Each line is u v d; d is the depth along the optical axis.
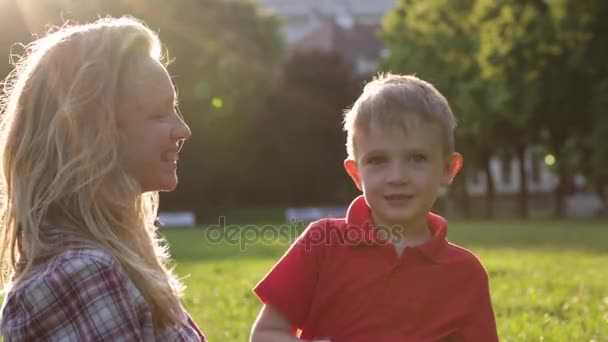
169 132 3.14
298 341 3.49
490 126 46.53
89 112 2.96
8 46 40.81
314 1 123.62
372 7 125.38
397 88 3.69
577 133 45.81
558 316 8.51
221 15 55.69
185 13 52.31
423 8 51.06
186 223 51.88
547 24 38.44
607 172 41.31
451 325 3.62
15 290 2.81
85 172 2.92
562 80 40.19
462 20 48.84
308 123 66.69
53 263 2.79
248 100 56.03
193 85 53.22
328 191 69.12
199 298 10.62
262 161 63.41
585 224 42.28
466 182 58.47
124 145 3.07
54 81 2.98
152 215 3.45
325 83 68.44
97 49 3.01
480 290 3.70
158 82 3.12
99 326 2.74
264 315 3.61
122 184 3.00
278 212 61.97
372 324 3.58
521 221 49.81
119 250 2.93
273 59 62.19
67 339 2.74
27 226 2.90
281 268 3.63
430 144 3.65
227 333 7.68
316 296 3.65
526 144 52.78
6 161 3.05
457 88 48.62
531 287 11.13
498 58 39.25
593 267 15.38
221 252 22.17
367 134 3.65
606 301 9.50
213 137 55.31
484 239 27.80
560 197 55.72
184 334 3.19
